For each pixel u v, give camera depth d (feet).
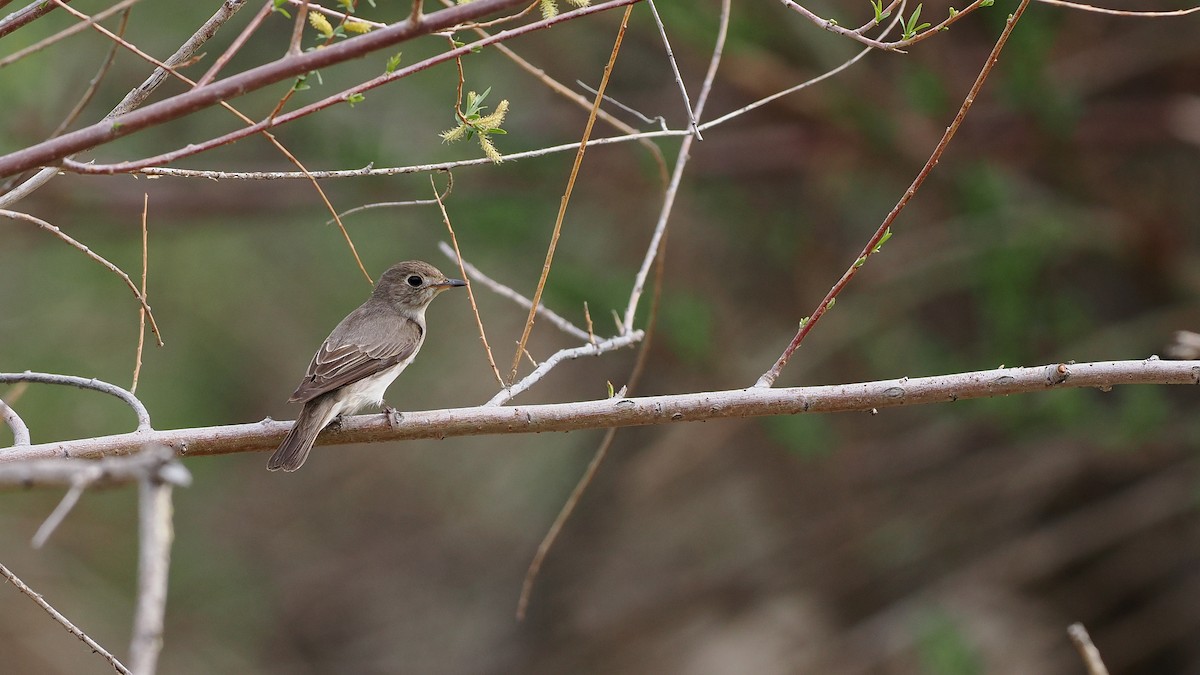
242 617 61.77
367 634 63.41
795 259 47.98
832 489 51.67
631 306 24.27
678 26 40.57
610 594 58.90
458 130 19.65
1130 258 44.19
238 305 56.75
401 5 46.21
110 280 51.85
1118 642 48.78
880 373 45.83
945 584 49.24
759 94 42.78
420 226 50.83
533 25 17.90
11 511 54.19
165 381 54.03
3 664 51.31
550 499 63.10
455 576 65.00
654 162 45.01
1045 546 48.34
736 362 46.60
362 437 23.86
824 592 53.06
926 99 41.16
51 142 16.61
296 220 50.44
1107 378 21.68
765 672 52.90
